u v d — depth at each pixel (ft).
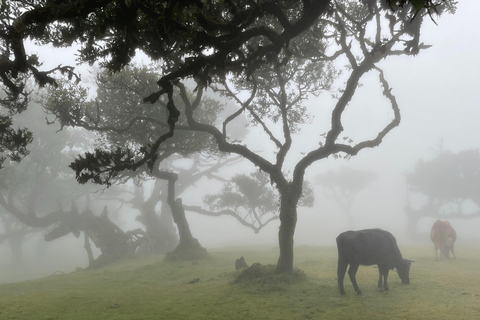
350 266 34.01
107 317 28.14
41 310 31.55
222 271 52.24
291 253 41.47
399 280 39.93
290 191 42.14
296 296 33.58
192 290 39.75
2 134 33.06
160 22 22.45
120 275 54.90
